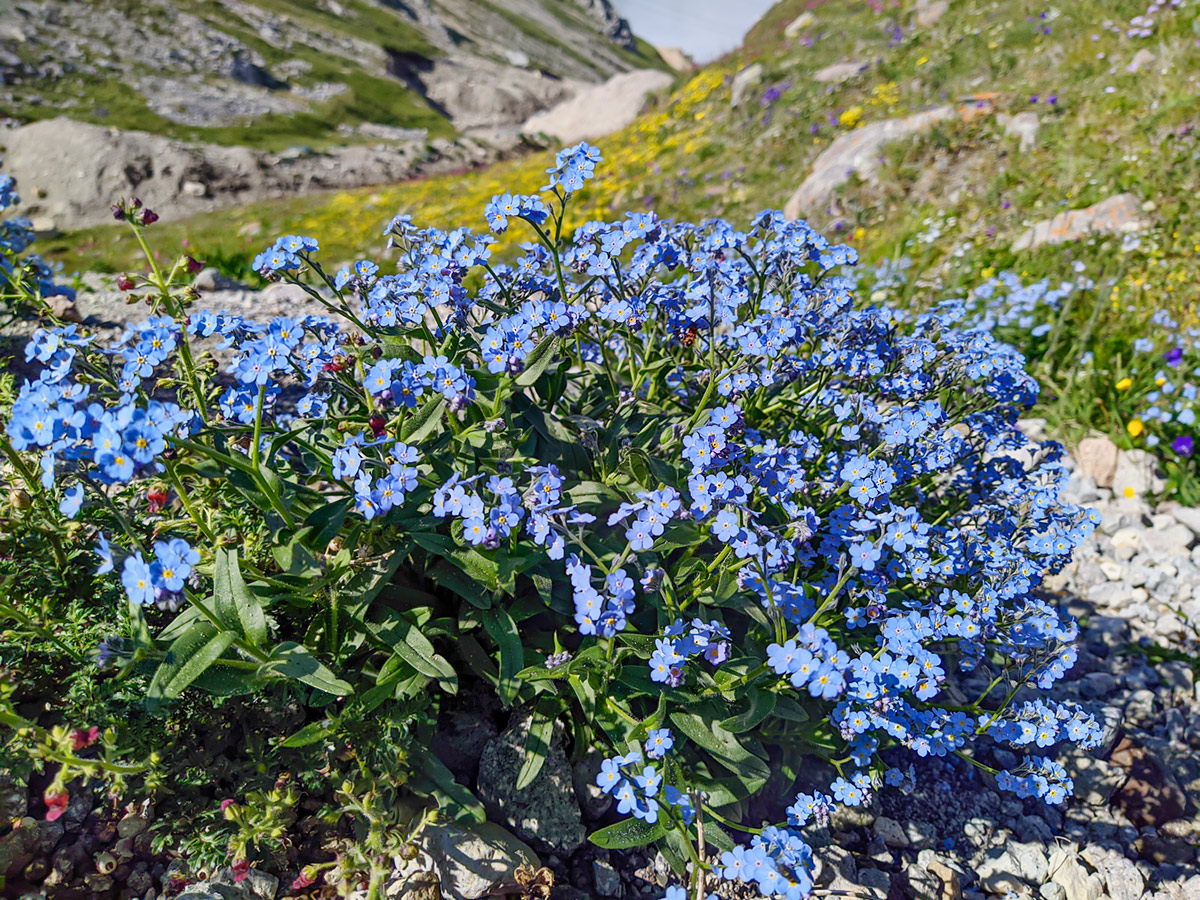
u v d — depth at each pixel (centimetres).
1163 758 35
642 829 25
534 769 27
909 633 26
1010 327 60
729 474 30
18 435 22
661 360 33
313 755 26
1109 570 45
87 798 26
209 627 24
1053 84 92
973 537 31
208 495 28
